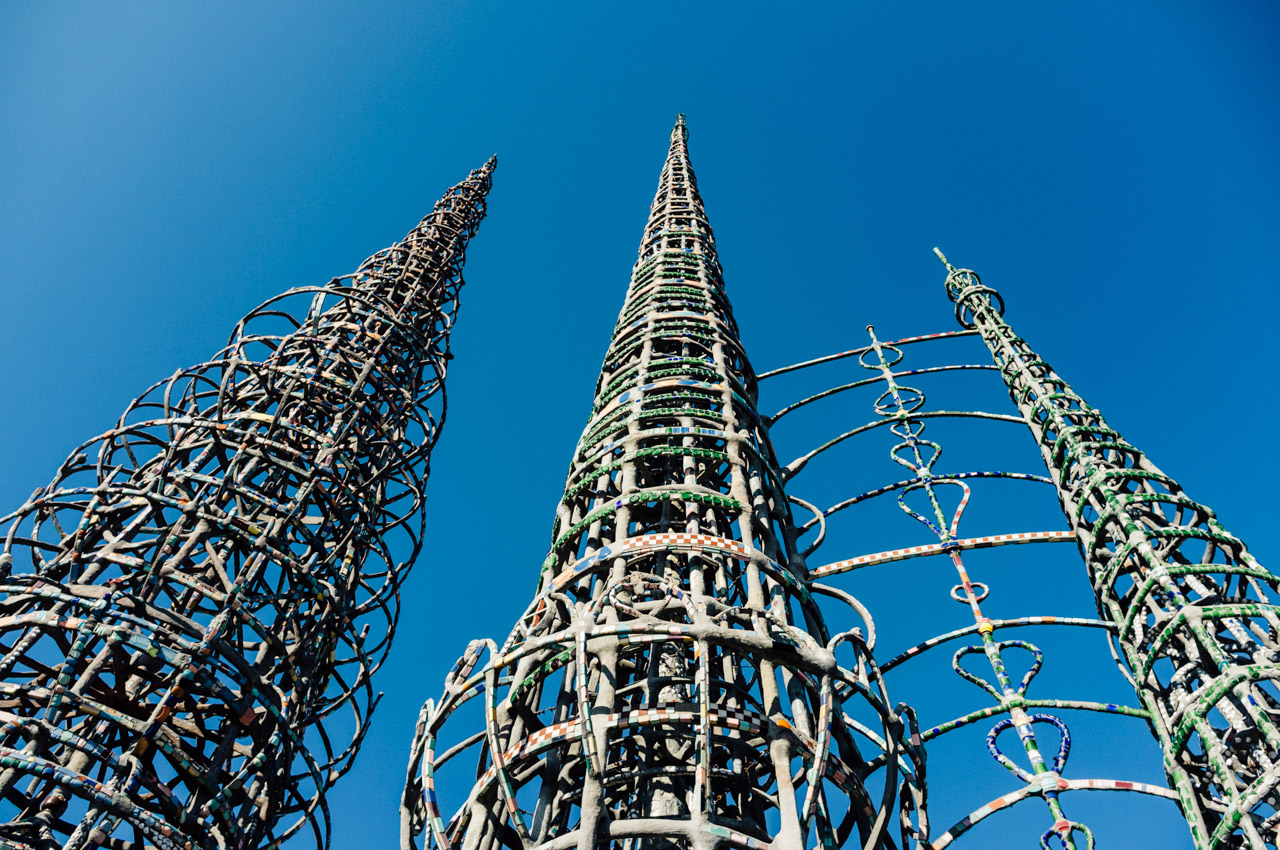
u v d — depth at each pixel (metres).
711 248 41.38
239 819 17.09
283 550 20.16
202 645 16.83
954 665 21.59
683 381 26.41
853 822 16.58
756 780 17.12
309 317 27.95
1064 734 19.39
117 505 19.14
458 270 39.78
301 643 20.20
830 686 15.92
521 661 18.39
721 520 22.44
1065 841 17.47
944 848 17.81
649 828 13.58
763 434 27.36
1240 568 18.81
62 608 16.83
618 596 18.41
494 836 15.84
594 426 26.12
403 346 30.55
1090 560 22.80
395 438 28.06
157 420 21.67
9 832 14.12
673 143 59.62
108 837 14.12
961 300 34.44
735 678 19.28
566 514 23.70
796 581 19.64
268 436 23.55
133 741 16.81
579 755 16.03
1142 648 20.03
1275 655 17.31
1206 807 17.47
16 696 15.31
